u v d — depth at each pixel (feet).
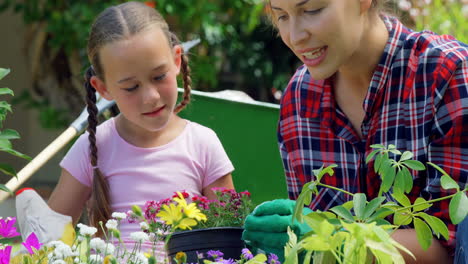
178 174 7.99
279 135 7.28
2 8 22.22
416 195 6.17
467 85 5.98
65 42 20.54
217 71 22.54
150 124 7.15
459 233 5.17
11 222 5.25
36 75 23.06
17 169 20.31
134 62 6.98
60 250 4.67
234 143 8.98
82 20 20.07
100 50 7.17
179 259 4.56
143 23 7.15
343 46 5.68
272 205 5.11
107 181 8.00
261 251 5.12
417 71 6.17
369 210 4.27
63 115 22.77
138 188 7.89
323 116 6.77
